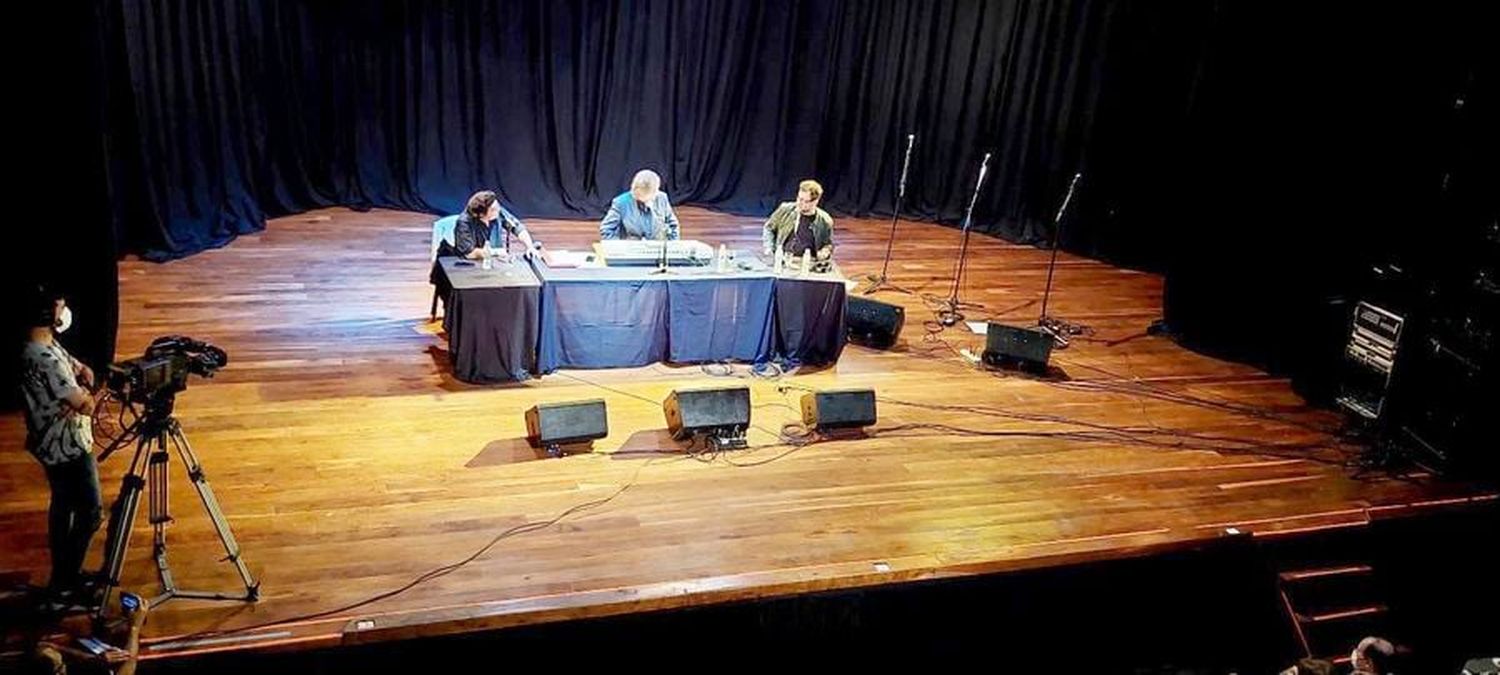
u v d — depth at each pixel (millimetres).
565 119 10133
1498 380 6289
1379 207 7102
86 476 3963
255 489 4965
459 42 9617
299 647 4035
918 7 10773
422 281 7922
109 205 5492
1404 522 5969
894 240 10500
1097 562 5297
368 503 4973
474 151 9992
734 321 6832
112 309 5637
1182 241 8242
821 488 5566
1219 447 6543
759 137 10961
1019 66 10578
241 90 8547
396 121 9680
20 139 5180
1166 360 7941
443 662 4402
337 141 9500
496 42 9695
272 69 8875
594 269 6625
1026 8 10414
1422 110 6836
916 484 5711
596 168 10367
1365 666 4773
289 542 4602
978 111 10883
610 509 5156
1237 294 7957
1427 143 6812
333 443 5457
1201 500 5871
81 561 3994
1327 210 7398
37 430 3834
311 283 7652
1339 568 5895
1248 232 7844
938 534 5250
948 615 5250
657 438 5898
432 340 6844
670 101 10484
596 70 10133
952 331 8031
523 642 4508
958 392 6957
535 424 5594
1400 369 6711
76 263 5461
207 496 4027
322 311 7145
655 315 6676
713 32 10438
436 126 9758
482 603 4352
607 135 10312
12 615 3973
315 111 9391
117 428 5355
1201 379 7645
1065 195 10680
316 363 6332
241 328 6715
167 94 7793
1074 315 8750
